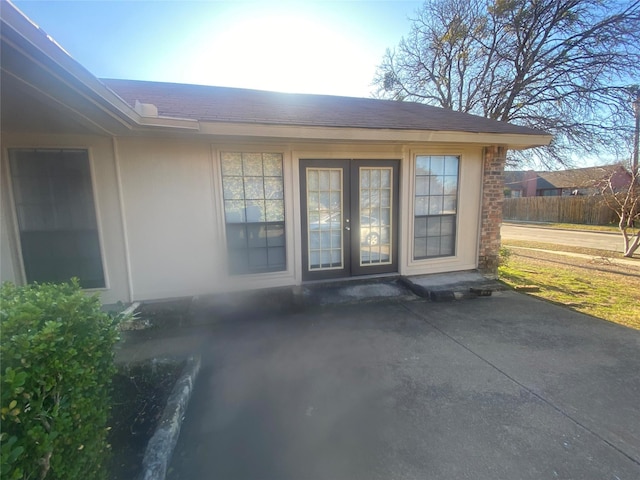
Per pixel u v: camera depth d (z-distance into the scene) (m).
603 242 11.46
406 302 4.73
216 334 3.69
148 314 4.06
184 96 5.60
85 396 1.47
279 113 4.76
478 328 3.79
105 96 2.58
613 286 5.61
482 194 5.70
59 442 1.27
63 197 4.09
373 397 2.48
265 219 4.84
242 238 4.80
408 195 5.36
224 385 2.66
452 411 2.29
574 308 4.44
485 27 11.59
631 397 2.42
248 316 4.19
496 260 5.89
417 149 5.29
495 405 2.36
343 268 5.31
